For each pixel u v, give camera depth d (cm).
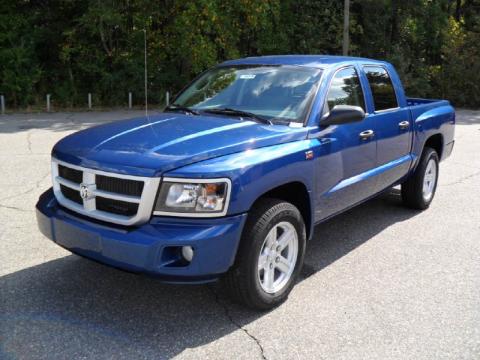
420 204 652
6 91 1944
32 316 361
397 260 488
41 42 2108
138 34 2108
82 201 361
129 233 327
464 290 424
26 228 537
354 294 412
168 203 326
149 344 331
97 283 416
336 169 446
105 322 357
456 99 2648
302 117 423
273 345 335
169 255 325
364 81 522
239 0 2098
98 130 407
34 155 940
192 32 2048
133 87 2123
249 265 352
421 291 421
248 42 2394
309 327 359
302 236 399
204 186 326
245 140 368
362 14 2639
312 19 2517
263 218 357
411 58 2711
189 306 384
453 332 356
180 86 2239
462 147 1219
